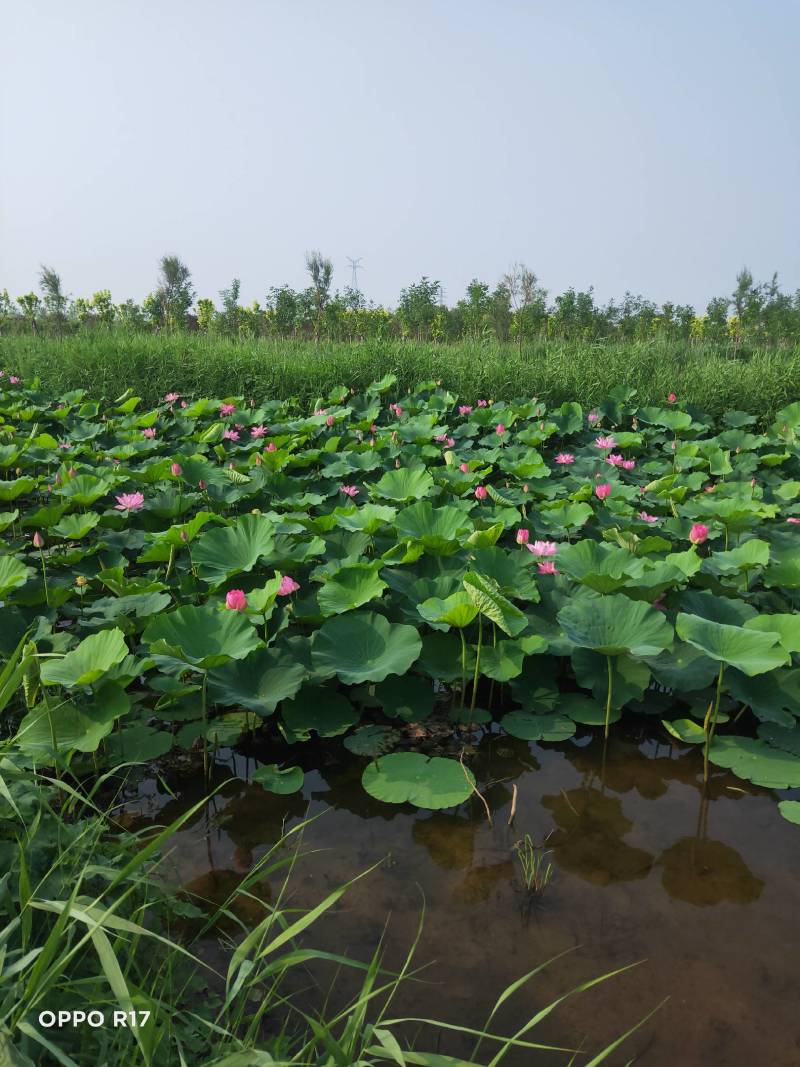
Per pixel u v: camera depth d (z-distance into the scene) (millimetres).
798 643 2945
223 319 18828
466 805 2625
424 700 3135
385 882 2229
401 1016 1763
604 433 8391
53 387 10391
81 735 2590
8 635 3262
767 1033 1715
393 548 3850
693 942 1990
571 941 1997
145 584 3662
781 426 7883
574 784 2750
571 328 17391
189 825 2506
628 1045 1684
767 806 2623
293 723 2947
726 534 4484
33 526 4938
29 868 1744
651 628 2979
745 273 22250
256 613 3092
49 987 1285
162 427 8219
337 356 10516
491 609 2814
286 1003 1786
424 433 7613
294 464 6605
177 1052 1478
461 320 20422
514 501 5672
